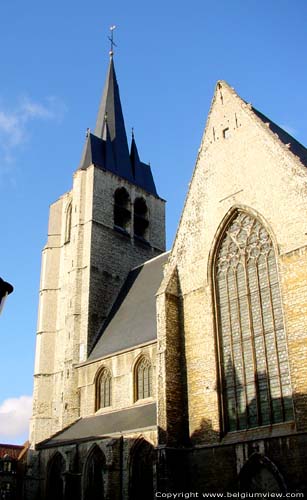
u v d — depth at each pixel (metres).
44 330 59.72
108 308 56.81
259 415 32.34
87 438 42.00
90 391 49.19
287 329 31.67
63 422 49.97
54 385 56.47
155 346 43.72
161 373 36.41
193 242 39.84
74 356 52.88
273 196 35.34
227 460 32.25
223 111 41.28
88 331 53.72
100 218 60.50
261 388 32.78
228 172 39.06
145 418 39.66
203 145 41.72
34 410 55.56
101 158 65.94
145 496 36.50
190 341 37.41
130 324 50.62
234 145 39.41
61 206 66.75
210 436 33.78
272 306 33.75
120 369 46.66
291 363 30.81
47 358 58.12
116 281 59.06
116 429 40.56
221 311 36.88
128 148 71.06
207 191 40.06
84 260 57.97
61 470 44.56
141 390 44.25
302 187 33.66
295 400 29.92
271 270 34.50
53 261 63.78
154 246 66.00
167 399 35.44
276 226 34.41
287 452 29.31
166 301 38.38
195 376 36.22
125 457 38.59
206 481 32.88
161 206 69.69
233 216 37.81
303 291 31.56
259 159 37.25
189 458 34.38
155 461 35.56
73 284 56.97
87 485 40.88
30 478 46.69
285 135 43.97
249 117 39.06
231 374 34.78
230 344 35.53
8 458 67.56
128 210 64.62
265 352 33.25
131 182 66.69
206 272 38.06
